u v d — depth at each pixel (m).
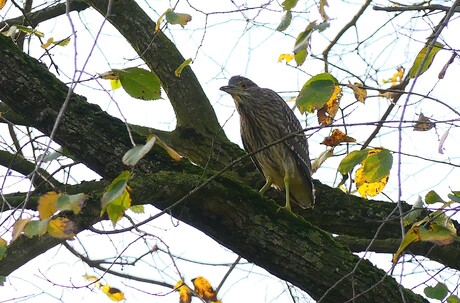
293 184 11.73
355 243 10.41
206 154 11.51
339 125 7.05
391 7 8.93
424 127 7.55
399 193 6.56
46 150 6.11
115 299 8.81
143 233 7.86
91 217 7.49
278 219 8.59
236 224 8.43
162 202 8.21
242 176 11.76
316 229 8.66
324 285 8.45
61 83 8.60
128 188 6.12
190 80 11.87
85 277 8.91
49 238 9.07
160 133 11.70
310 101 7.20
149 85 7.04
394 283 8.48
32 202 8.70
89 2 12.19
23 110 8.53
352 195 10.71
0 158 10.37
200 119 11.70
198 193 8.27
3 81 8.41
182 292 8.21
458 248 9.66
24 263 9.05
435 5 8.94
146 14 12.14
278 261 8.49
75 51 6.48
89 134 8.42
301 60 7.32
